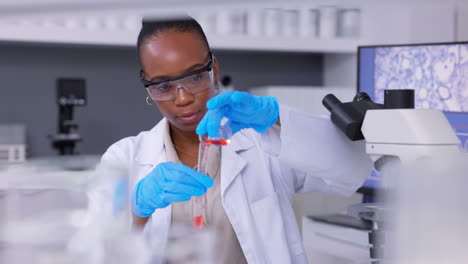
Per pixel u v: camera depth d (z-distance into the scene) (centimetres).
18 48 309
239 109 97
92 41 272
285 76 360
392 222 58
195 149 133
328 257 127
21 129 295
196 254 81
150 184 97
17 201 62
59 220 62
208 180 95
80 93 271
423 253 55
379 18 301
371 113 84
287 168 136
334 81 348
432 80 154
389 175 61
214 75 118
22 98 312
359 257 112
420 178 56
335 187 134
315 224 137
